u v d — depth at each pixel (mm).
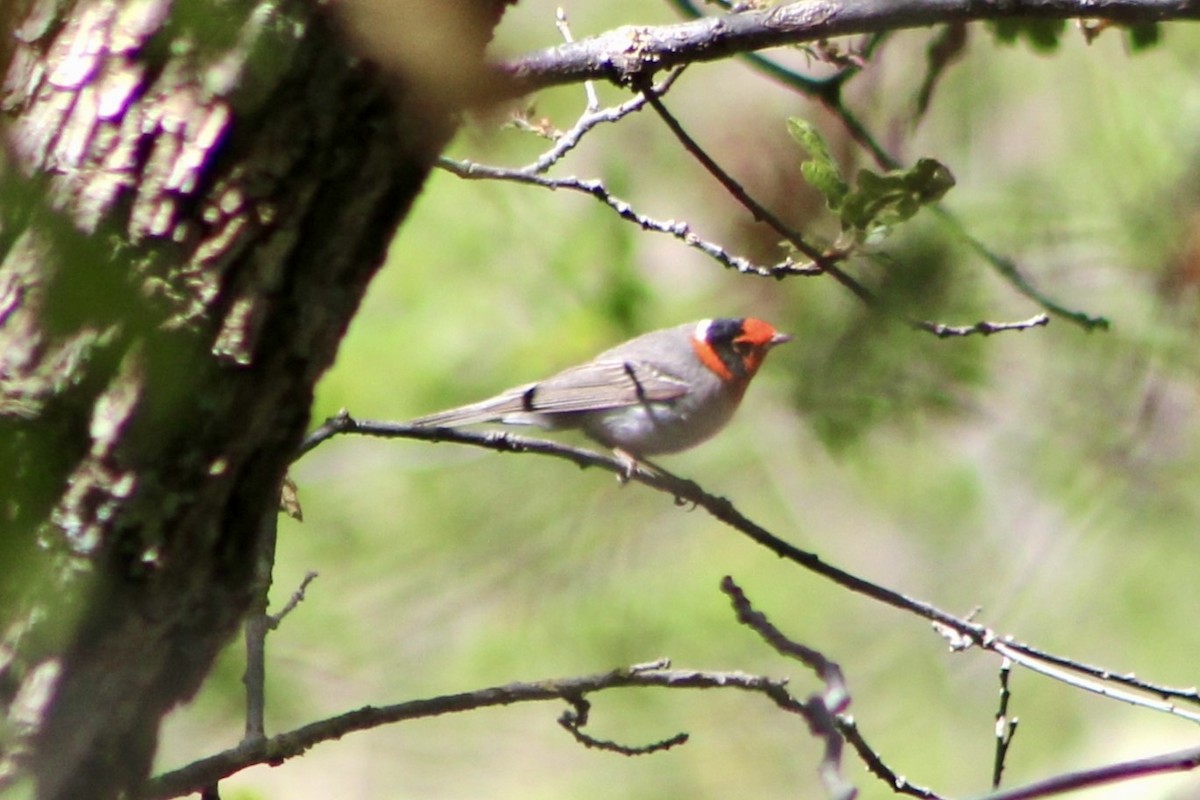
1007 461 11781
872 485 13422
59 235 4805
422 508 12461
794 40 7316
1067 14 7445
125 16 4871
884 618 14680
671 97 13977
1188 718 8242
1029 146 11977
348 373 13234
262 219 4930
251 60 4828
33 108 4918
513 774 13695
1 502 4910
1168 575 13180
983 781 14594
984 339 9281
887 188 7391
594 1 15352
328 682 11242
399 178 5168
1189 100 10805
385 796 13086
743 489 14242
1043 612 13969
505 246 13570
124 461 4945
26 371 4848
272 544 7824
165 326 4875
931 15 7363
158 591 5219
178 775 7086
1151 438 10469
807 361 8094
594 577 12539
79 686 5211
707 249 8703
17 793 5129
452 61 5039
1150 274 9852
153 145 4844
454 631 12211
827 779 5793
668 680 7602
